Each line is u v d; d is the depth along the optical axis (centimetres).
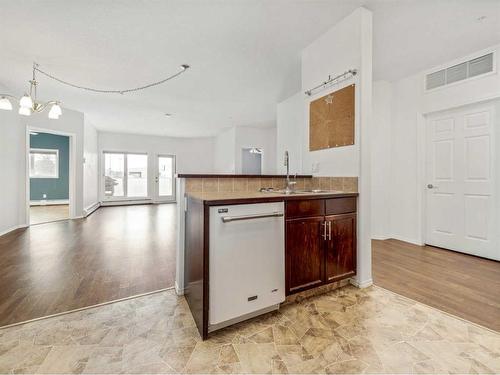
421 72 351
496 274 244
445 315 171
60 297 196
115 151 836
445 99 323
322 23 241
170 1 213
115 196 845
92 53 301
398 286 218
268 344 142
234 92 443
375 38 266
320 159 264
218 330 155
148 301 192
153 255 306
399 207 383
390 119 391
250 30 255
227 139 812
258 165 791
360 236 218
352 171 226
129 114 596
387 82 388
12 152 434
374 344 142
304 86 291
